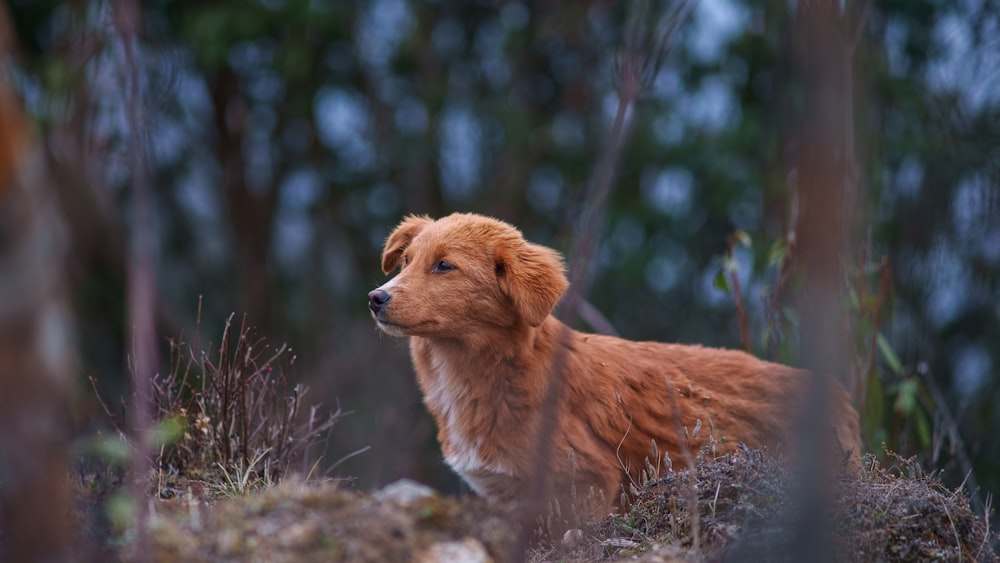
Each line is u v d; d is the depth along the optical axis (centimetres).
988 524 504
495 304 618
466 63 1761
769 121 1452
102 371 1352
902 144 1405
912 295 1377
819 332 323
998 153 1354
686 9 364
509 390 607
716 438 623
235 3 1496
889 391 863
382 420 1385
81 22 1165
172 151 1648
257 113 1783
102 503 390
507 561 388
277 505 392
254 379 633
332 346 1731
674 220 1667
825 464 335
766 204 1449
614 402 616
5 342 280
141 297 288
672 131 1614
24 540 302
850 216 719
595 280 1698
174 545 360
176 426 375
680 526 476
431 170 1823
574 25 1616
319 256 1861
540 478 394
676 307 1780
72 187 1217
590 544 493
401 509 390
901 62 1464
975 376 1429
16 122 282
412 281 619
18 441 289
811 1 319
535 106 1794
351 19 1625
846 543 432
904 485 498
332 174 1803
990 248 1386
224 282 1798
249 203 1773
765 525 450
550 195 1852
